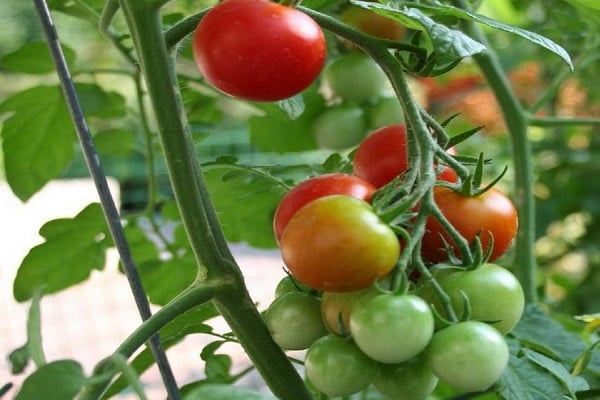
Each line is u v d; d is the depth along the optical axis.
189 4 0.66
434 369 0.40
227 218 0.66
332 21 0.44
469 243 0.43
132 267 0.48
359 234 0.40
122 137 0.69
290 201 0.43
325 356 0.41
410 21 0.44
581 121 0.66
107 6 0.53
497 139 1.41
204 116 0.68
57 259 0.64
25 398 0.39
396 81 0.44
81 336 1.62
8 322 1.68
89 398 0.42
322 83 0.68
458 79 1.23
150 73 0.43
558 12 0.70
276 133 0.68
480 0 0.63
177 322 0.50
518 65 1.07
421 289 0.41
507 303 0.42
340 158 0.55
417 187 0.41
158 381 1.29
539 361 0.48
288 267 0.41
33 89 0.63
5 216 2.14
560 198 1.23
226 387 0.40
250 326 0.46
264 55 0.42
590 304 1.13
